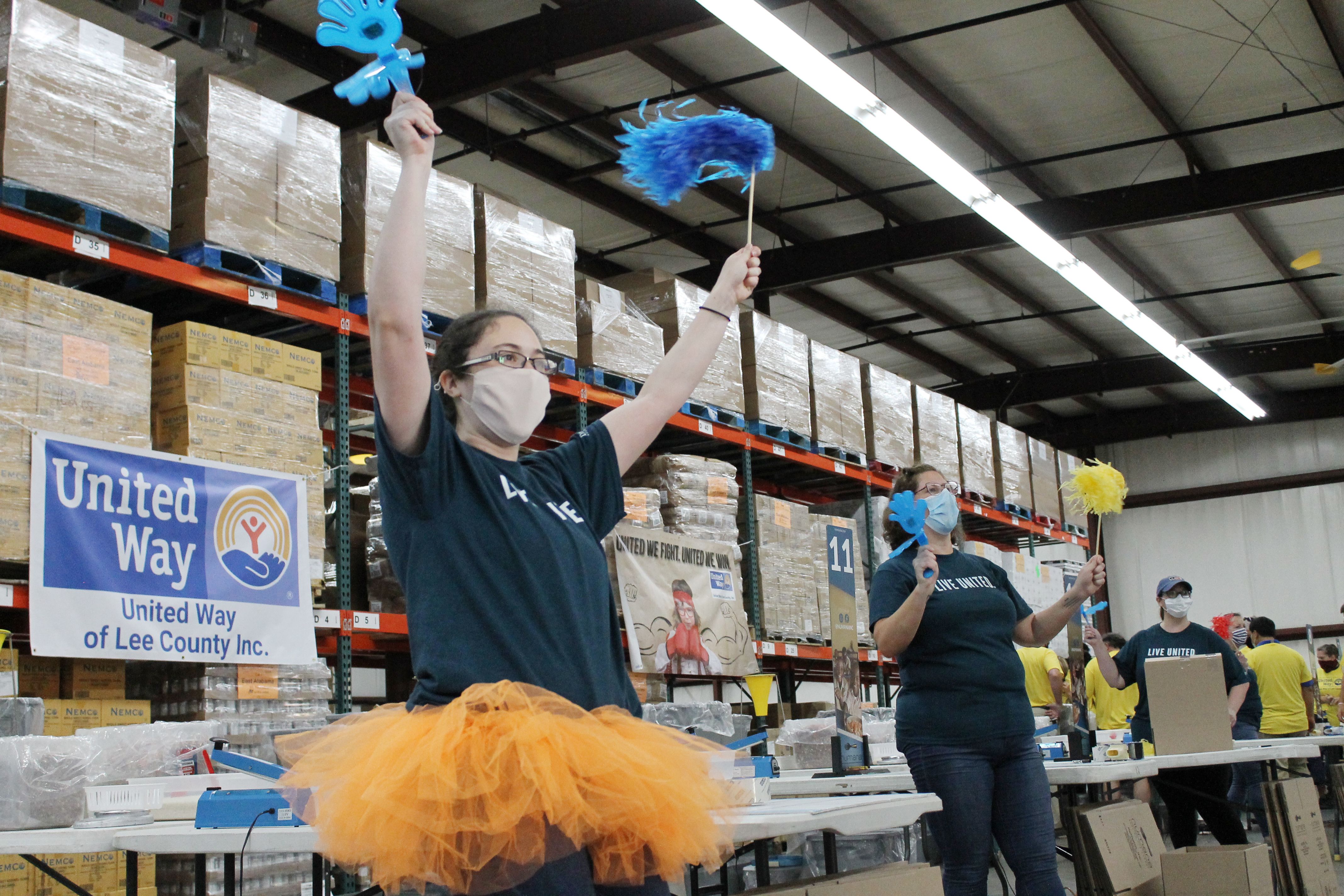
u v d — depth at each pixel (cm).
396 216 159
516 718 145
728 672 721
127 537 451
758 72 952
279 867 452
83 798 318
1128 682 653
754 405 828
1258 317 1495
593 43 800
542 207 1127
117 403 459
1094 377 1627
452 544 162
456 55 845
